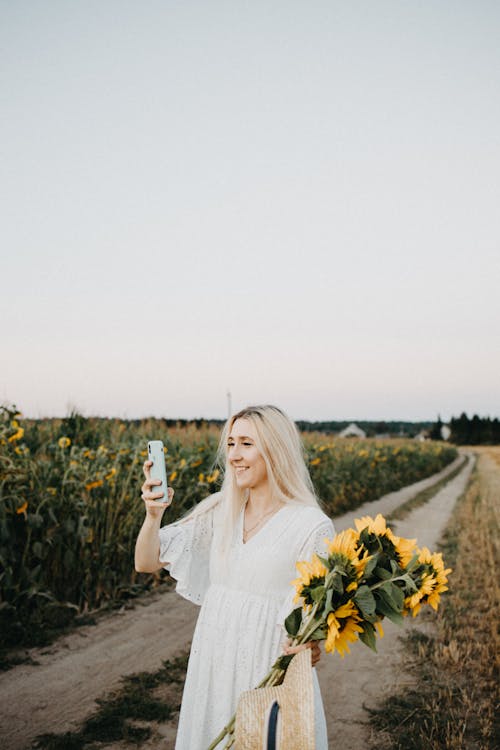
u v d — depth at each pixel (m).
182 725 2.05
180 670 4.36
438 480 25.78
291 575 1.99
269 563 1.98
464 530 11.10
